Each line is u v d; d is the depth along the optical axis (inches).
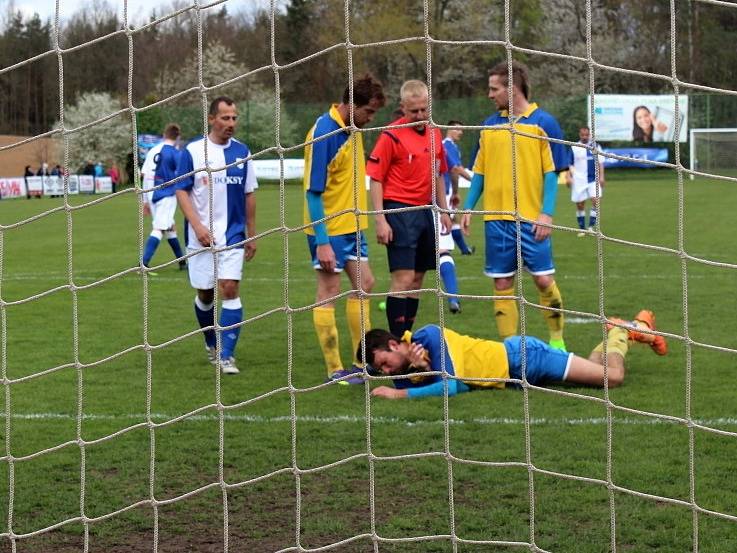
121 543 151.0
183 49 1871.3
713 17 1521.9
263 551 146.1
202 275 275.4
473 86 1791.3
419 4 1737.2
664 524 149.7
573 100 1588.3
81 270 528.1
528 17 1723.7
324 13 1879.9
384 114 1721.2
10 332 344.2
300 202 1127.6
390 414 218.4
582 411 216.1
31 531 155.8
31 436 209.5
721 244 596.1
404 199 269.7
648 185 1341.0
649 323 254.4
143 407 233.3
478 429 203.9
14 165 1800.0
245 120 1518.2
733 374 252.1
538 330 326.6
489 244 276.1
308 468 182.4
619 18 1701.5
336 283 260.1
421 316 362.3
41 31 1763.0
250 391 247.9
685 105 1531.7
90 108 1819.6
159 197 513.3
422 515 157.2
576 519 152.9
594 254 557.6
